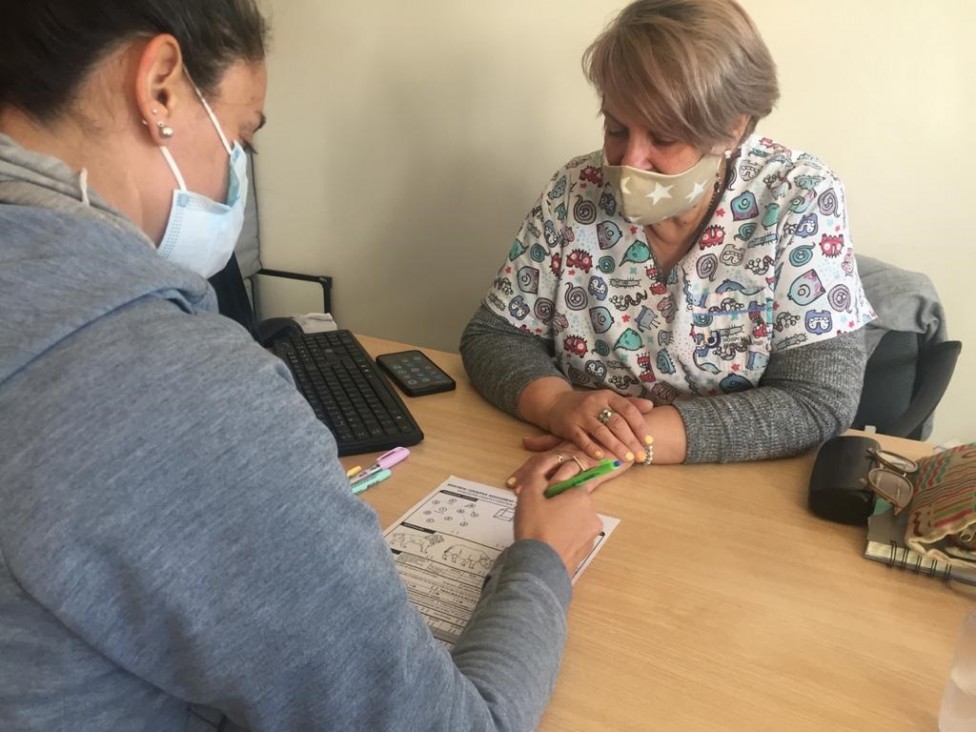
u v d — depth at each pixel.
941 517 0.80
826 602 0.77
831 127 1.50
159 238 0.58
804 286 1.11
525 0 1.63
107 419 0.41
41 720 0.45
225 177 0.61
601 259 1.25
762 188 1.14
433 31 1.75
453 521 0.89
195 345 0.45
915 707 0.64
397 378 1.29
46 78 0.47
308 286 2.18
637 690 0.65
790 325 1.12
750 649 0.70
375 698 0.48
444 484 0.98
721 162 1.14
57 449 0.41
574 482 0.93
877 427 1.37
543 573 0.69
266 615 0.44
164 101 0.52
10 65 0.47
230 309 1.53
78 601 0.41
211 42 0.52
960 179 1.45
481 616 0.65
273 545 0.44
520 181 1.79
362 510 0.49
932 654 0.70
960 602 0.77
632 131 1.05
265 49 0.58
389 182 1.95
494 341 1.29
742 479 1.01
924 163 1.46
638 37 1.01
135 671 0.44
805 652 0.70
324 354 1.32
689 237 1.19
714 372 1.19
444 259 1.97
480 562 0.82
